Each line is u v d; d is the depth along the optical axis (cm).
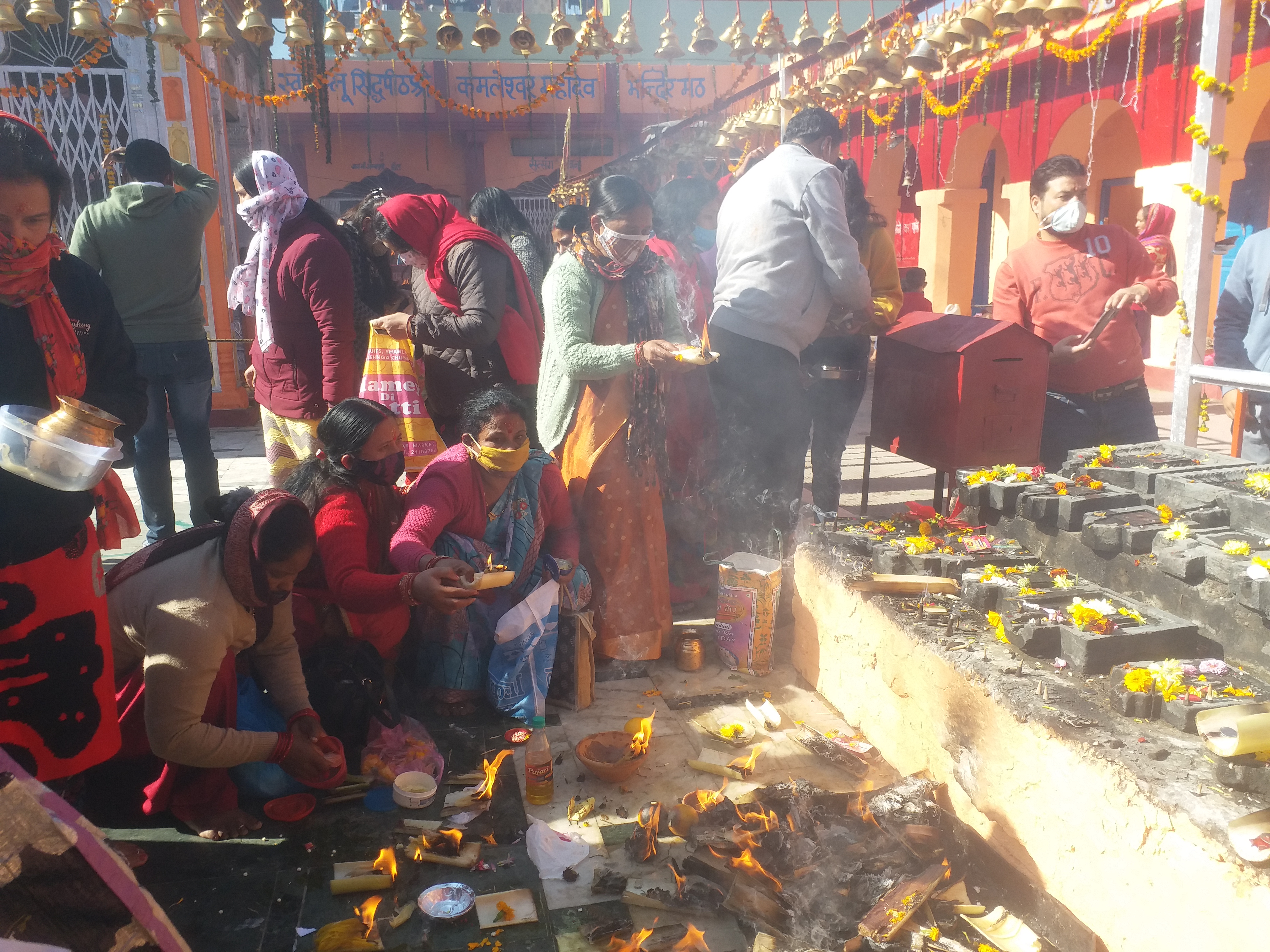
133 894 112
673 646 375
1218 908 172
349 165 1866
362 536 305
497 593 335
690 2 1694
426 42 745
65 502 210
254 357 434
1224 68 368
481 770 292
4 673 209
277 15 1288
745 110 1036
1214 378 363
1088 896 204
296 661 281
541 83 1797
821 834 245
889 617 285
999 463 416
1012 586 275
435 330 380
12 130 192
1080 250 415
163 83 841
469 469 325
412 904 229
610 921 224
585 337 352
